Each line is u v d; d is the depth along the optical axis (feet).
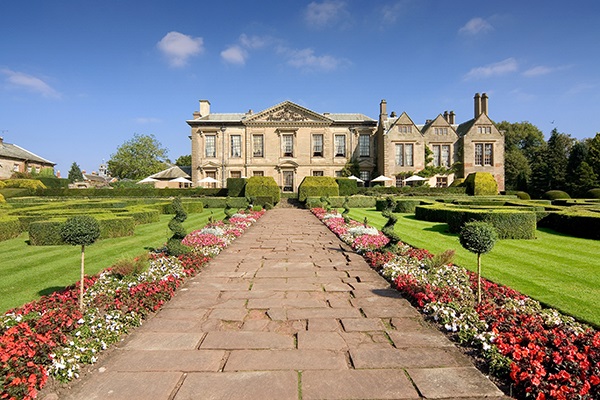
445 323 15.94
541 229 48.37
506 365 12.02
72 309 15.98
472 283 21.21
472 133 134.41
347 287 22.62
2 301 19.56
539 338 13.28
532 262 28.55
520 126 207.00
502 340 13.42
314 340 14.82
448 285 20.83
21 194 124.88
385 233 30.68
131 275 22.04
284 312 18.17
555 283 22.49
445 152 138.31
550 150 158.20
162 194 126.21
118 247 36.27
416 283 20.80
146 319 17.22
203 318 17.37
